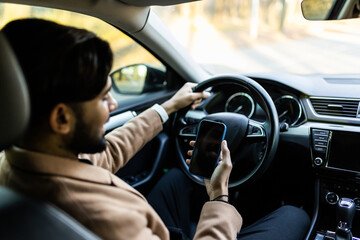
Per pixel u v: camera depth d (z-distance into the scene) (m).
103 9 1.27
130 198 0.67
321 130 1.45
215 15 8.66
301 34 6.00
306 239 1.37
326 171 1.47
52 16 1.25
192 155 1.17
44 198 0.58
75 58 0.54
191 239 1.41
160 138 1.70
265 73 1.69
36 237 0.52
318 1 1.11
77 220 0.58
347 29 4.69
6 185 0.62
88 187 0.62
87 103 0.59
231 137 1.26
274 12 7.78
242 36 6.62
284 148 1.55
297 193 1.67
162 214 1.39
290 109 1.57
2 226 0.52
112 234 0.59
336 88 1.48
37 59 0.52
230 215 0.86
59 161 0.60
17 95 0.51
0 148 0.53
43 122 0.58
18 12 1.21
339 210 1.34
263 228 1.26
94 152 0.67
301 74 1.72
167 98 1.88
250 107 1.55
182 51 1.75
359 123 1.39
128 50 1.69
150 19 1.51
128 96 1.91
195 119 1.54
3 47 0.50
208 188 0.99
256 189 1.71
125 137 1.06
